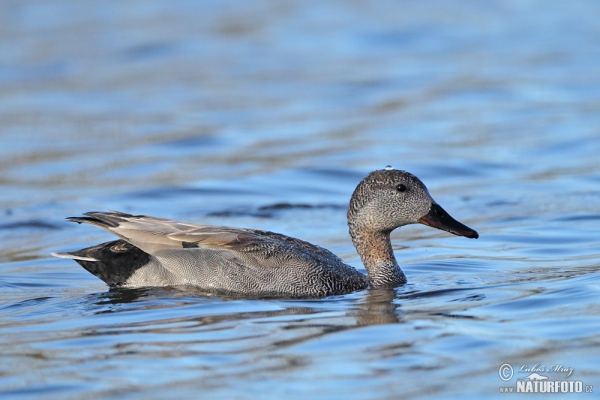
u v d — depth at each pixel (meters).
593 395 7.68
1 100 27.31
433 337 9.14
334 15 38.47
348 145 21.62
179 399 7.67
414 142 21.81
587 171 18.83
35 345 9.23
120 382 8.09
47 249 14.46
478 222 15.67
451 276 12.29
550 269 12.33
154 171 19.80
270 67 31.22
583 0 40.16
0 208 17.08
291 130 23.42
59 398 7.77
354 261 13.57
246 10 39.12
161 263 11.70
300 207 17.16
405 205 11.99
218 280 11.51
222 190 18.16
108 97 27.56
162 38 34.53
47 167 20.25
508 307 10.23
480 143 21.48
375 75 29.80
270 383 8.00
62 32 35.16
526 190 17.69
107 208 17.02
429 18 37.78
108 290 11.79
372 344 8.99
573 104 24.92
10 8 38.28
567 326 9.34
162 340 9.28
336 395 7.72
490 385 7.89
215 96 27.58
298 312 10.41
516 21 37.09
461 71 29.92
